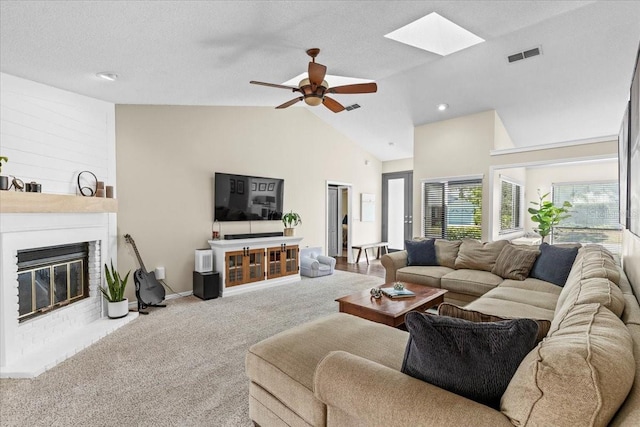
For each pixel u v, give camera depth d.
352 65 3.52
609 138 4.02
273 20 2.22
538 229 7.03
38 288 2.89
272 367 1.64
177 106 4.62
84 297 3.40
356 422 1.26
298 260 5.70
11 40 2.11
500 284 3.50
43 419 1.88
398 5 2.27
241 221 5.36
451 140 5.57
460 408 0.98
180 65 2.80
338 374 1.27
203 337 3.11
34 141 2.93
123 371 2.44
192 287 4.76
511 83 4.27
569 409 0.82
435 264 4.51
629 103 2.14
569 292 2.07
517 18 2.80
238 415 1.94
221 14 2.02
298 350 1.70
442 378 1.12
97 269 3.52
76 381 2.30
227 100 4.46
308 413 1.45
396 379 1.17
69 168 3.26
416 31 3.18
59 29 1.99
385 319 2.74
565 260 3.34
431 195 5.88
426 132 5.93
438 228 5.78
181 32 2.19
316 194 6.74
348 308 3.01
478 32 3.06
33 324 2.71
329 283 5.48
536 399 0.86
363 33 2.66
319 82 2.97
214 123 5.04
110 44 2.24
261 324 3.47
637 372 0.92
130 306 4.09
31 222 2.70
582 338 1.00
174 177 4.59
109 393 2.15
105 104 3.69
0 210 2.39
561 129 5.36
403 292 3.21
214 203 5.00
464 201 5.45
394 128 6.43
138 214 4.23
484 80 4.31
